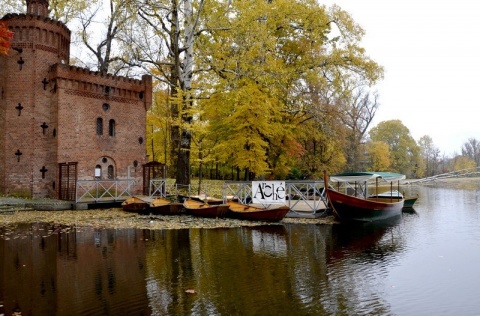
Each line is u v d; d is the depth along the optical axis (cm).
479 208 3144
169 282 1059
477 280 1128
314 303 920
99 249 1451
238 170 4503
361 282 1093
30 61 2955
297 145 3725
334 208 2272
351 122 5250
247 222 2177
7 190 2905
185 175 3017
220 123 3528
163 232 1827
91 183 3006
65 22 3934
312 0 3281
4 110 2938
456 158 12119
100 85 3094
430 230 2030
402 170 9169
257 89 3089
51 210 2525
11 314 827
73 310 854
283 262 1299
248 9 2789
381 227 2128
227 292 984
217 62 2992
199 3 3103
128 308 867
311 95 3766
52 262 1257
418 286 1067
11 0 3794
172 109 3195
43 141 2973
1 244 1516
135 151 3297
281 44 3634
